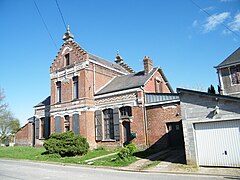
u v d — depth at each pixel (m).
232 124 11.84
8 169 14.22
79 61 25.48
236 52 22.31
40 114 30.31
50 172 12.85
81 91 24.67
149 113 20.78
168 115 19.77
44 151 23.61
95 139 23.91
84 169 14.00
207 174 10.60
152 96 21.05
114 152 20.69
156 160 14.84
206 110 12.48
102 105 23.97
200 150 12.55
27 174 12.16
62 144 19.75
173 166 12.71
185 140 12.91
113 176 11.12
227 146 11.84
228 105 11.85
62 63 27.36
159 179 9.98
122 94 22.52
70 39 27.09
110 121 23.47
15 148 28.64
